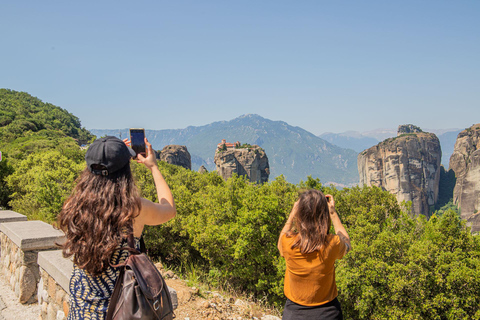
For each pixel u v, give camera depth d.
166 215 2.32
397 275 11.36
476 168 193.12
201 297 6.50
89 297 1.97
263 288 13.68
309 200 3.16
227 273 13.96
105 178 2.06
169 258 17.22
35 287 5.85
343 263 12.44
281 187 16.78
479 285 11.05
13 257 6.35
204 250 14.66
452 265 11.41
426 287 11.34
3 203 18.25
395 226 15.64
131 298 1.90
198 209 18.42
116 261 1.99
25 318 5.30
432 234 13.57
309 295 3.20
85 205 1.98
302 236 3.15
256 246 13.92
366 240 13.58
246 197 15.35
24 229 6.39
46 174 16.02
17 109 139.75
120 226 1.97
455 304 10.87
